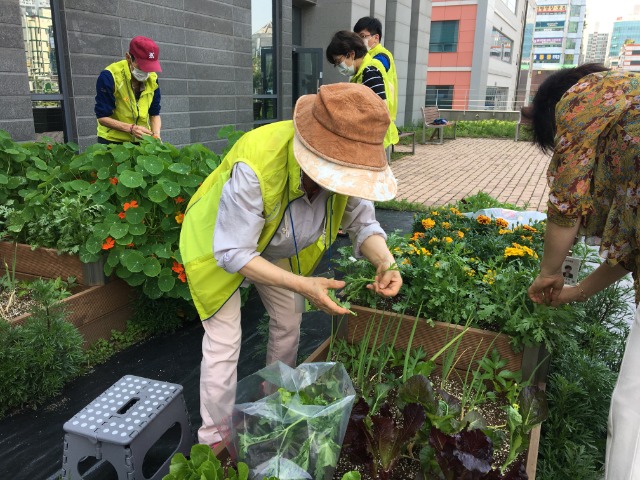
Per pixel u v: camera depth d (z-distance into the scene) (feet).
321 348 8.14
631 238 5.25
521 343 7.37
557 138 5.28
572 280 7.41
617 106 4.83
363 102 4.90
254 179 5.41
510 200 24.49
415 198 24.67
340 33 14.84
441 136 49.32
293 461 5.10
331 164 4.87
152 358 9.93
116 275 10.30
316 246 7.13
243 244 5.47
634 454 4.64
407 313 8.32
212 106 24.79
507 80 113.80
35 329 8.30
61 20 17.20
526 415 6.07
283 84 30.89
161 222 10.40
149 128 14.53
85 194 10.51
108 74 13.00
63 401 8.55
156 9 20.66
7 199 12.04
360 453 5.78
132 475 5.84
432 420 5.85
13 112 15.30
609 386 7.39
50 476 7.07
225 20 24.71
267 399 5.53
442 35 83.05
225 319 6.54
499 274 7.91
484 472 5.01
